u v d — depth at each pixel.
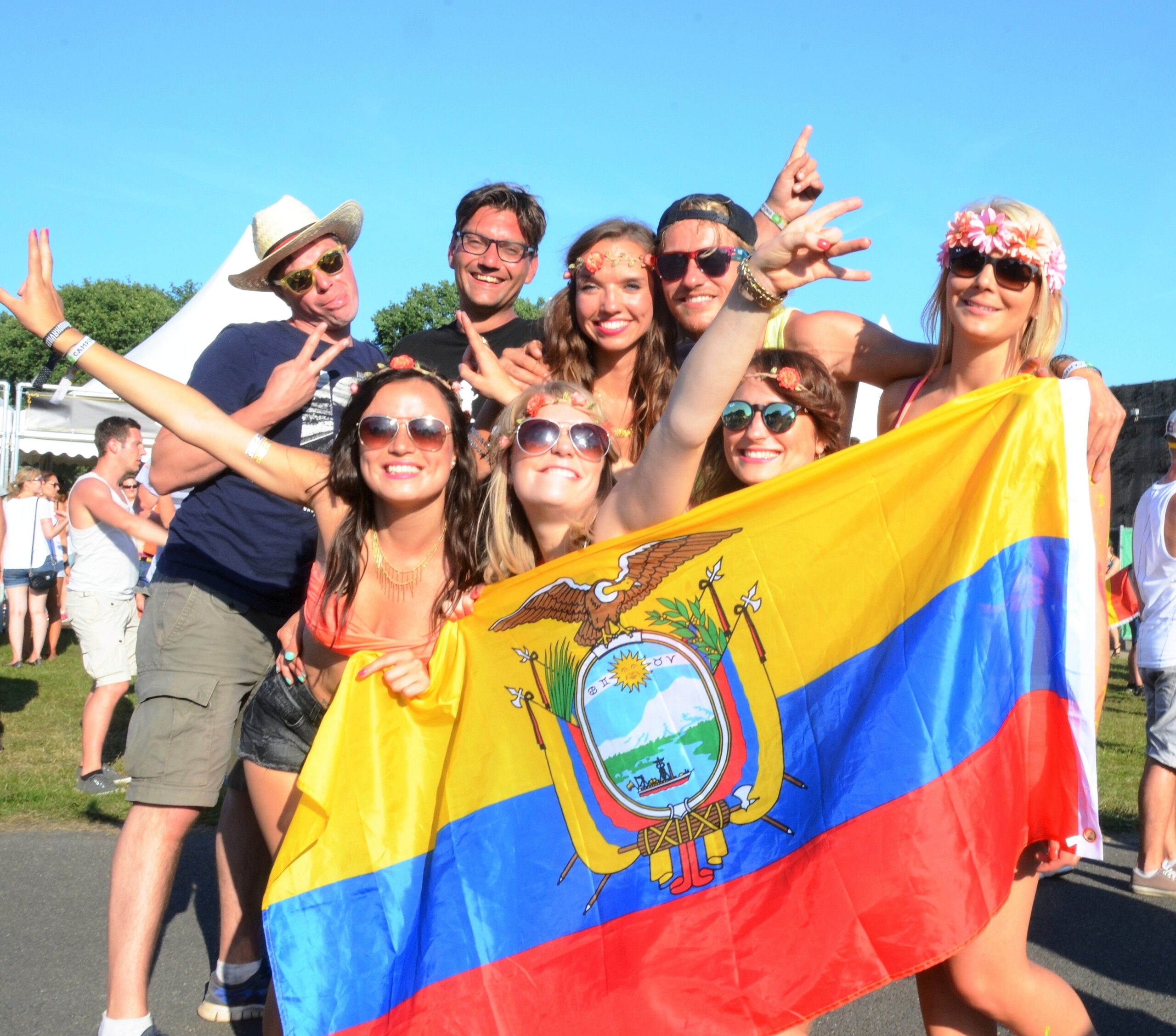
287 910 2.96
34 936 4.64
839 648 2.82
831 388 3.15
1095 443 2.95
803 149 3.79
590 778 2.96
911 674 2.68
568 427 3.07
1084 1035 2.68
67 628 18.14
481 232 4.71
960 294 2.93
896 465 2.86
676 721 2.91
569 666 3.01
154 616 3.81
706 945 2.74
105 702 7.17
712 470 3.30
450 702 3.09
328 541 3.28
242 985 4.04
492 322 4.89
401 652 3.13
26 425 16.53
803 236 2.40
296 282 4.11
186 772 3.68
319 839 3.01
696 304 3.73
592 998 2.79
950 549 2.75
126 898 3.57
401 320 40.28
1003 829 2.56
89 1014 3.92
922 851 2.55
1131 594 5.62
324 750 3.03
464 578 3.20
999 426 2.80
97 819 6.54
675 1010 2.70
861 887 2.58
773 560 2.89
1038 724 2.71
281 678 3.43
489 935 2.89
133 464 7.50
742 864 2.77
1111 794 7.48
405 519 3.17
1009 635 2.69
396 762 3.10
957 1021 2.87
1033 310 2.95
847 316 3.47
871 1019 4.04
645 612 2.96
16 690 11.12
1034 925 4.98
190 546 3.84
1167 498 5.40
